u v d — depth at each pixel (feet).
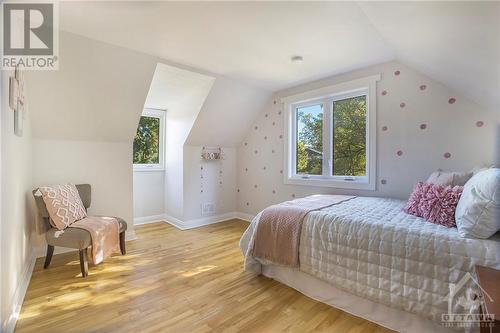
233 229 12.14
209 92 10.62
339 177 10.18
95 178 9.65
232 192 14.40
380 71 8.80
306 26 6.33
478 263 3.94
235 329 4.88
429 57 6.25
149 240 10.37
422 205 5.62
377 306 5.12
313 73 9.80
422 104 7.92
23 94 6.51
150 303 5.75
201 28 6.48
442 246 4.29
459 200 4.90
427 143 7.84
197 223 12.84
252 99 12.10
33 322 5.04
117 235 8.11
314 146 11.09
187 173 12.52
